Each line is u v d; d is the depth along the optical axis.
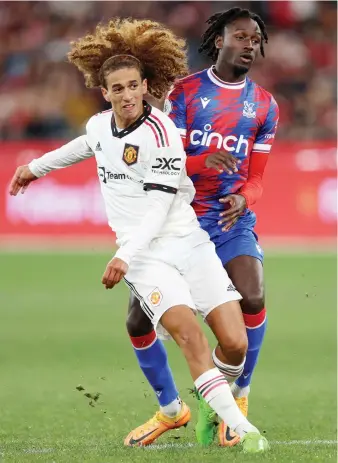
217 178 24.03
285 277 57.38
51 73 84.25
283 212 70.88
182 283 21.11
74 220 70.88
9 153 71.44
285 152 71.06
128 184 21.41
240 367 21.78
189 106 24.30
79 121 80.56
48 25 87.75
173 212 21.83
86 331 42.56
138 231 20.77
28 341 40.28
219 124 24.22
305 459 19.92
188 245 21.58
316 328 43.56
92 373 33.97
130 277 21.47
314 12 88.69
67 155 23.59
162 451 21.30
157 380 22.97
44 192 71.00
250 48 24.03
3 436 23.97
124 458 20.23
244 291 23.11
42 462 19.77
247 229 24.14
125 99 20.92
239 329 21.08
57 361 36.19
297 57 85.69
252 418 26.84
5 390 31.12
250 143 24.45
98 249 68.19
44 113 79.81
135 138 21.16
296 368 35.31
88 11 88.00
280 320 45.56
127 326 23.12
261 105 24.45
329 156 70.81
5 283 55.97
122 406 28.48
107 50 22.66
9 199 71.25
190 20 86.31
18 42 86.81
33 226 71.19
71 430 24.92
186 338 20.52
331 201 70.62
